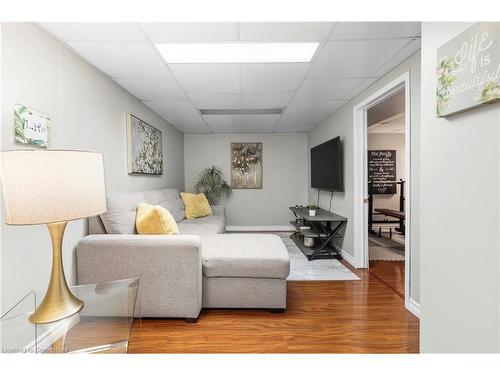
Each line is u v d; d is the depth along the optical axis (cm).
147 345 168
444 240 118
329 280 279
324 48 200
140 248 190
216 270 207
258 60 221
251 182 557
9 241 145
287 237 484
